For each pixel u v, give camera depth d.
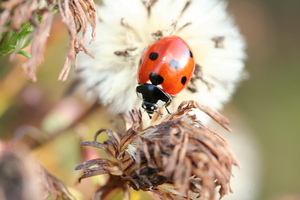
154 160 0.09
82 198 0.11
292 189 0.16
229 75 0.11
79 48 0.09
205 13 0.11
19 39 0.09
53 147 0.11
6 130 0.12
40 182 0.09
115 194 0.10
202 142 0.09
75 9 0.09
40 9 0.09
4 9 0.09
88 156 0.11
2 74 0.12
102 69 0.10
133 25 0.11
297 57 0.17
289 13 0.17
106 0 0.11
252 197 0.13
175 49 0.10
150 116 0.10
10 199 0.08
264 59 0.17
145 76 0.10
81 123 0.11
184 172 0.09
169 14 0.11
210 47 0.11
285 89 0.17
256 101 0.16
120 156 0.09
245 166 0.13
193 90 0.10
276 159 0.17
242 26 0.16
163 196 0.09
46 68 0.12
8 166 0.08
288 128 0.17
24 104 0.12
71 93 0.11
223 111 0.14
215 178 0.09
